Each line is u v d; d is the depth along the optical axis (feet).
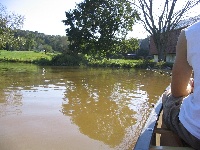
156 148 5.63
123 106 24.71
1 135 16.20
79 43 124.26
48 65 100.12
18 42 162.50
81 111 22.44
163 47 102.58
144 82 45.27
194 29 5.86
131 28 122.52
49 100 26.86
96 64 96.99
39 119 19.70
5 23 142.72
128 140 15.75
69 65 100.58
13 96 28.60
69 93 31.53
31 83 40.34
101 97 29.25
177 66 6.33
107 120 19.81
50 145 14.75
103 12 120.06
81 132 17.03
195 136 5.74
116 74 61.67
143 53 192.54
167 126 7.23
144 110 23.16
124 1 112.68
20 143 15.02
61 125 18.38
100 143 15.23
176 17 100.32
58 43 281.95
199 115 5.68
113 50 125.08
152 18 101.14
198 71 5.74
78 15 122.11
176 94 6.87
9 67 80.33
